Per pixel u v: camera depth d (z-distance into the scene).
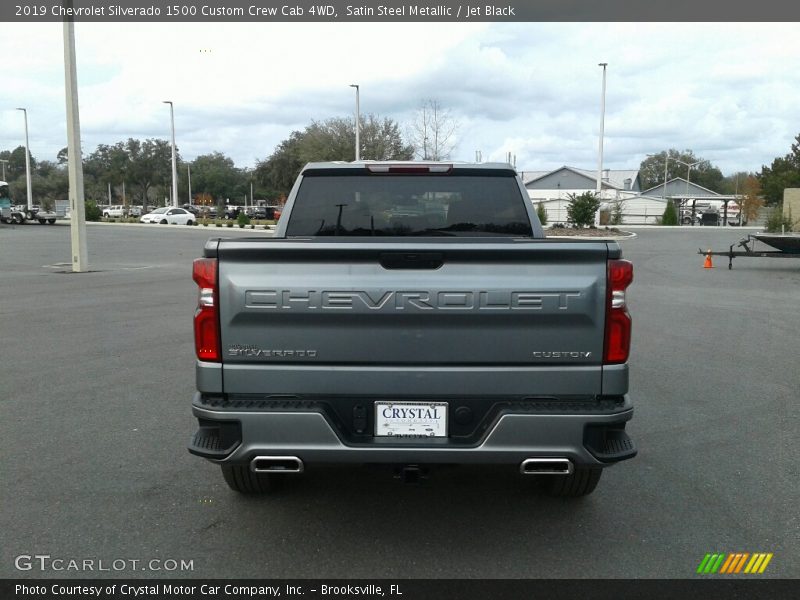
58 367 8.40
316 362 3.79
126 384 7.64
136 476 5.13
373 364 3.79
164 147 109.50
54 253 27.00
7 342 9.84
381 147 57.94
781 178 61.47
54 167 142.12
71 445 5.75
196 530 4.30
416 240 3.91
